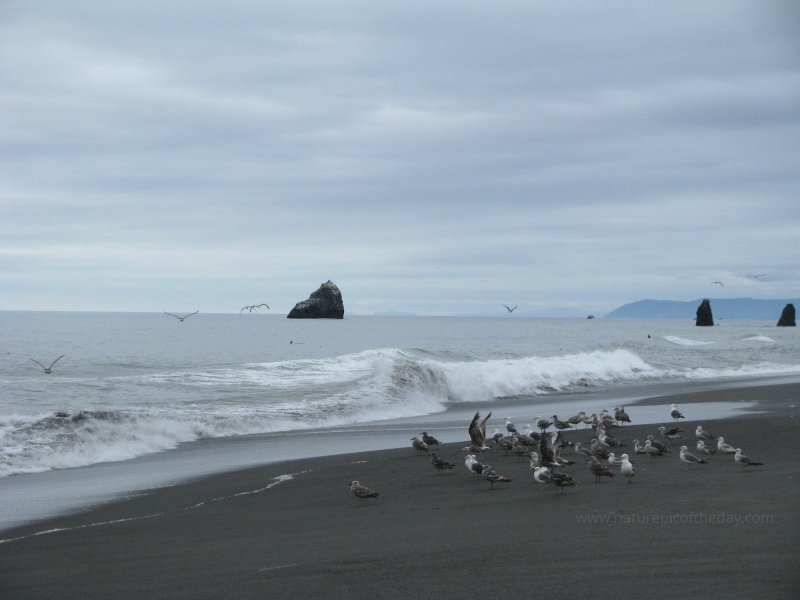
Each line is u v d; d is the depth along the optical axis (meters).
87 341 82.69
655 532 10.71
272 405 31.86
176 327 143.00
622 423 26.94
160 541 12.47
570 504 13.35
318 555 10.77
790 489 13.41
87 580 10.20
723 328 188.00
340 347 85.75
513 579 9.03
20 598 9.50
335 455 22.23
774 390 39.38
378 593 8.88
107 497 16.73
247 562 10.63
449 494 15.51
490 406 35.91
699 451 19.30
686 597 7.98
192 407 30.69
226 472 19.81
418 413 33.44
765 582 8.29
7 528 13.88
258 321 197.88
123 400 32.53
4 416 23.69
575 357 51.34
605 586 8.52
